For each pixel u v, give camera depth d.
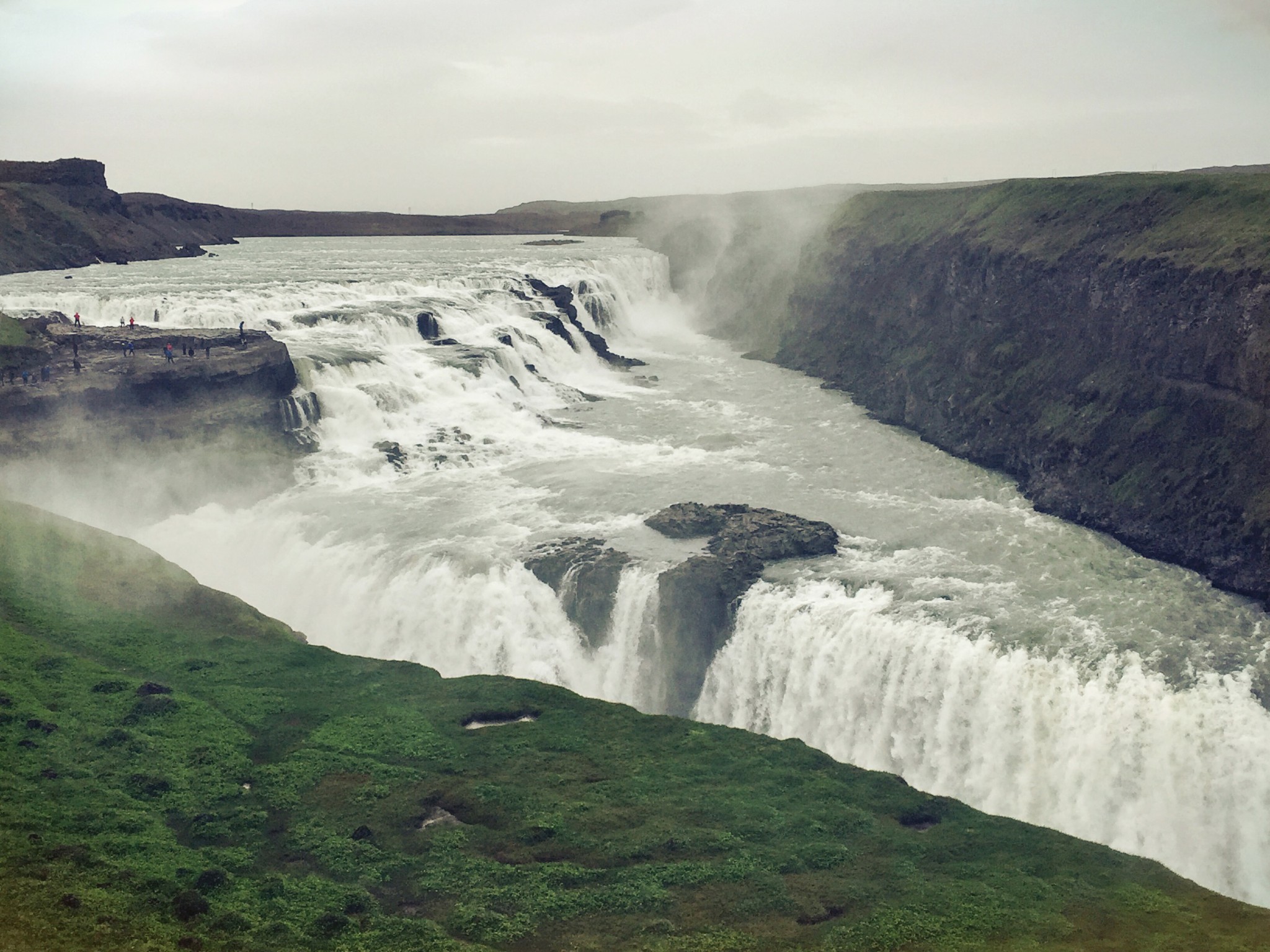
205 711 62.41
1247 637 73.19
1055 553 87.12
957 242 129.88
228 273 175.50
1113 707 66.88
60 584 74.56
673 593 78.81
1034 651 71.50
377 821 53.78
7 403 87.75
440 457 106.75
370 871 50.12
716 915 47.25
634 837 52.59
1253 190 98.88
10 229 195.75
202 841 51.72
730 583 79.94
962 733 70.75
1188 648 71.62
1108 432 98.06
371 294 147.62
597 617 80.88
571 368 143.88
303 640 76.44
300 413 106.00
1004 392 111.19
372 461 104.12
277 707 64.31
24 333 103.75
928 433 117.25
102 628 70.69
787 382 142.50
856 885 49.38
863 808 56.09
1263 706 65.75
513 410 120.12
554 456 110.06
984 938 45.72
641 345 171.00
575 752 60.97
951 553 86.88
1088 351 106.12
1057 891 49.22
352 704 65.44
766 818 54.56
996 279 119.25
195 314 124.56
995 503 98.56
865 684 73.62
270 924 45.44
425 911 47.53
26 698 60.91
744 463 108.56
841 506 96.81
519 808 54.84
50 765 55.59
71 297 129.88
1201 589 80.62
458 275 163.88
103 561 78.88
